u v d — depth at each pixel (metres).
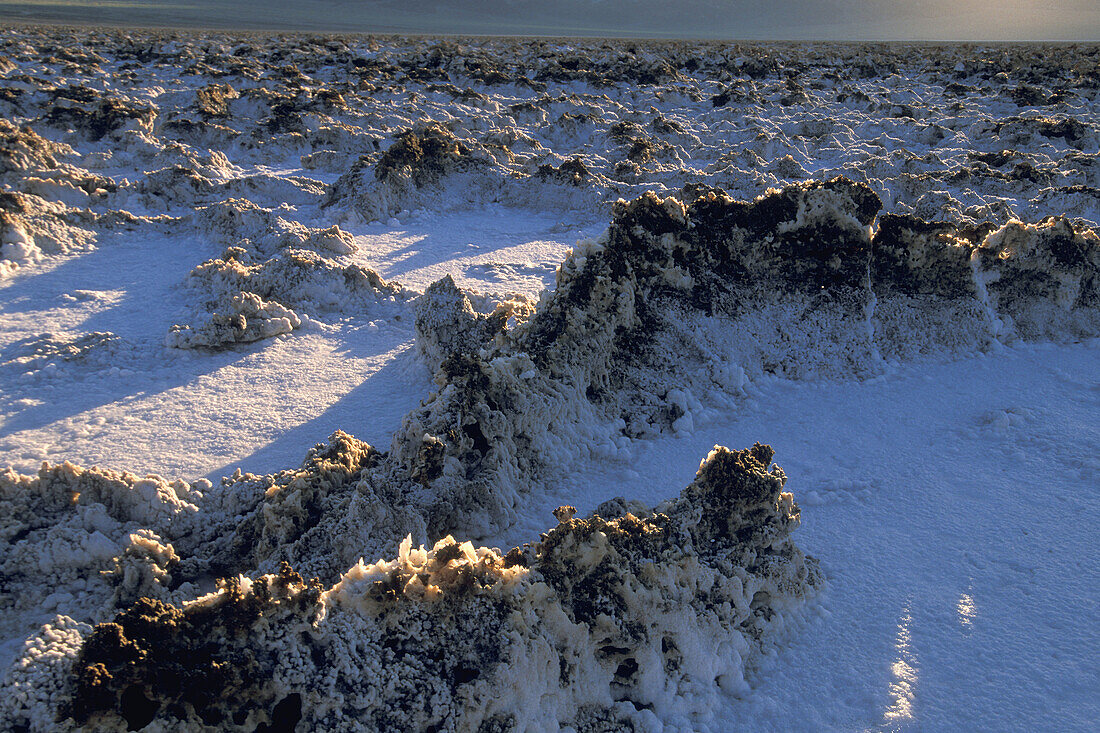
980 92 37.12
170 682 3.51
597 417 8.05
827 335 9.30
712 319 9.04
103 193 17.28
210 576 5.98
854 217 9.21
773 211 9.24
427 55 49.53
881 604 5.44
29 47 45.75
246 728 3.61
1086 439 7.52
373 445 8.00
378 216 17.34
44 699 3.71
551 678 4.20
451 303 9.78
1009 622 5.20
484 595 4.16
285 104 27.80
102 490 6.40
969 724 4.41
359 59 46.22
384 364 10.17
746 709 4.60
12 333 10.73
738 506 5.27
